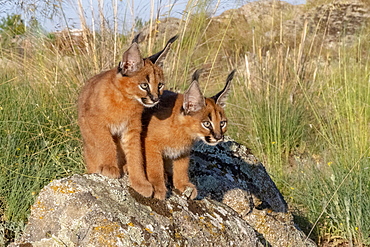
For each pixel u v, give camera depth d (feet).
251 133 42.88
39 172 25.14
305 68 53.62
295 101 45.19
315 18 73.05
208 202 22.48
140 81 21.76
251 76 49.24
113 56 37.09
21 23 44.91
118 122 21.57
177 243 18.89
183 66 40.75
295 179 34.86
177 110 22.26
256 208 25.89
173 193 21.81
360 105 44.57
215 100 23.70
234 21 71.05
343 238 28.68
